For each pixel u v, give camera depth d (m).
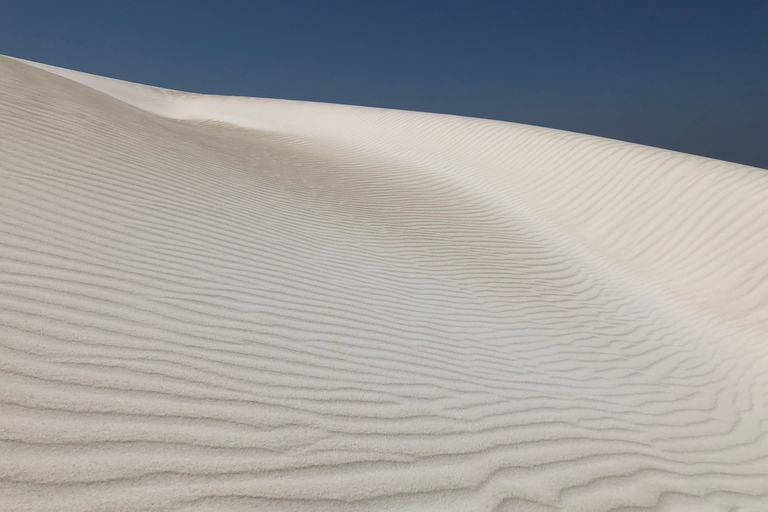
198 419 2.29
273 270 4.75
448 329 4.73
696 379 5.14
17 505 1.58
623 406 4.12
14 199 4.14
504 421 3.18
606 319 6.40
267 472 2.07
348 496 2.06
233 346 3.14
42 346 2.48
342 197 8.83
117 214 4.65
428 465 2.45
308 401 2.75
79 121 6.78
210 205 5.86
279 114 24.17
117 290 3.35
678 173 10.21
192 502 1.79
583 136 13.72
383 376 3.36
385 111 20.95
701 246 8.29
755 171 9.63
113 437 2.00
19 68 8.48
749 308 6.78
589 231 9.54
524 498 2.39
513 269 7.50
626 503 2.62
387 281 5.55
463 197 11.04
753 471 3.52
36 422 1.96
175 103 30.53
